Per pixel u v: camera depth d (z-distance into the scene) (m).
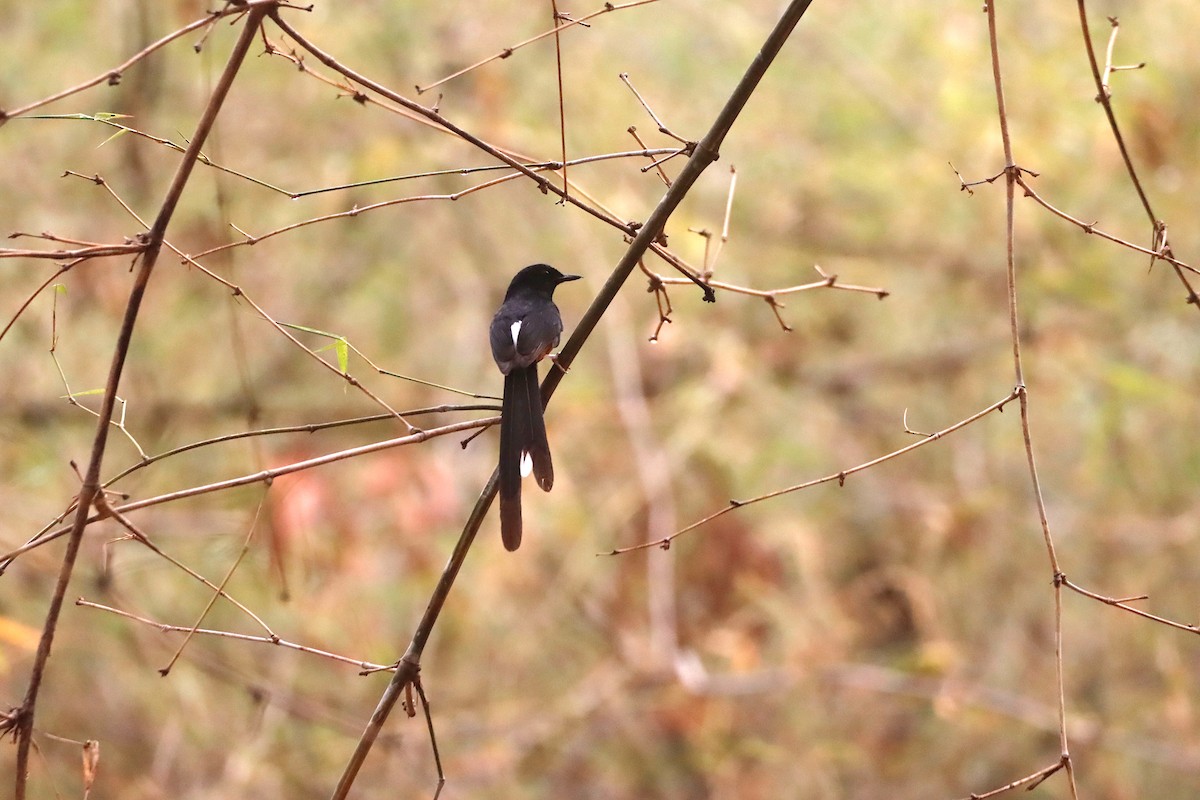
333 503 11.47
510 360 5.78
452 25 12.57
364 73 12.26
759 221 14.09
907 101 14.02
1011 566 14.00
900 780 13.98
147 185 11.65
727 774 13.36
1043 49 13.00
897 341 14.54
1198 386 13.16
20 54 11.90
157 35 11.74
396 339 13.47
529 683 13.48
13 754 10.92
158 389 12.33
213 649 11.52
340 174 12.24
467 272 13.58
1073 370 13.47
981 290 14.20
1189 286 5.05
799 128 13.95
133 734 11.41
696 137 13.36
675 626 12.93
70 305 11.88
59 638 10.99
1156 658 13.38
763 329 14.19
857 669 13.15
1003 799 13.98
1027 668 13.78
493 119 12.39
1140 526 13.35
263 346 12.84
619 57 13.36
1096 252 13.09
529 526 12.87
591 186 12.98
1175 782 13.60
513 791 13.18
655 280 5.58
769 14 14.14
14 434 11.34
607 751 13.87
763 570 13.09
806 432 14.02
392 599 12.50
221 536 10.06
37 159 11.85
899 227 14.02
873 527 14.59
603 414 13.42
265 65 11.83
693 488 13.45
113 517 4.76
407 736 12.52
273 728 11.62
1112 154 12.16
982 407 14.27
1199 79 12.39
